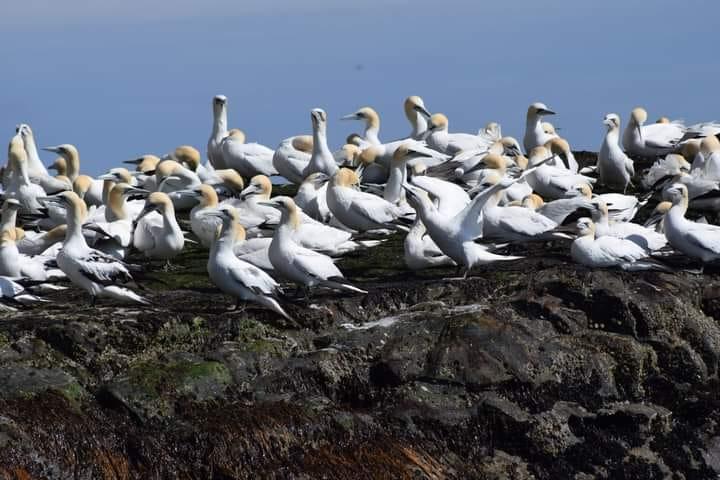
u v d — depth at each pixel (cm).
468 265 2555
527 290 2503
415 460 2194
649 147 3856
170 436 2095
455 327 2341
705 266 2708
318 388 2261
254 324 2331
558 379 2359
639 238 2773
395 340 2323
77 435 2078
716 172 3228
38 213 3319
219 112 3944
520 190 3225
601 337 2438
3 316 2333
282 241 2434
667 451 2373
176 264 2877
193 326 2305
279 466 2114
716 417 2438
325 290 2534
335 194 2942
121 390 2130
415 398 2259
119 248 2777
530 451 2277
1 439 2023
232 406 2158
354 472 2150
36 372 2147
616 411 2355
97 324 2255
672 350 2470
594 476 2295
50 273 2661
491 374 2306
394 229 3005
